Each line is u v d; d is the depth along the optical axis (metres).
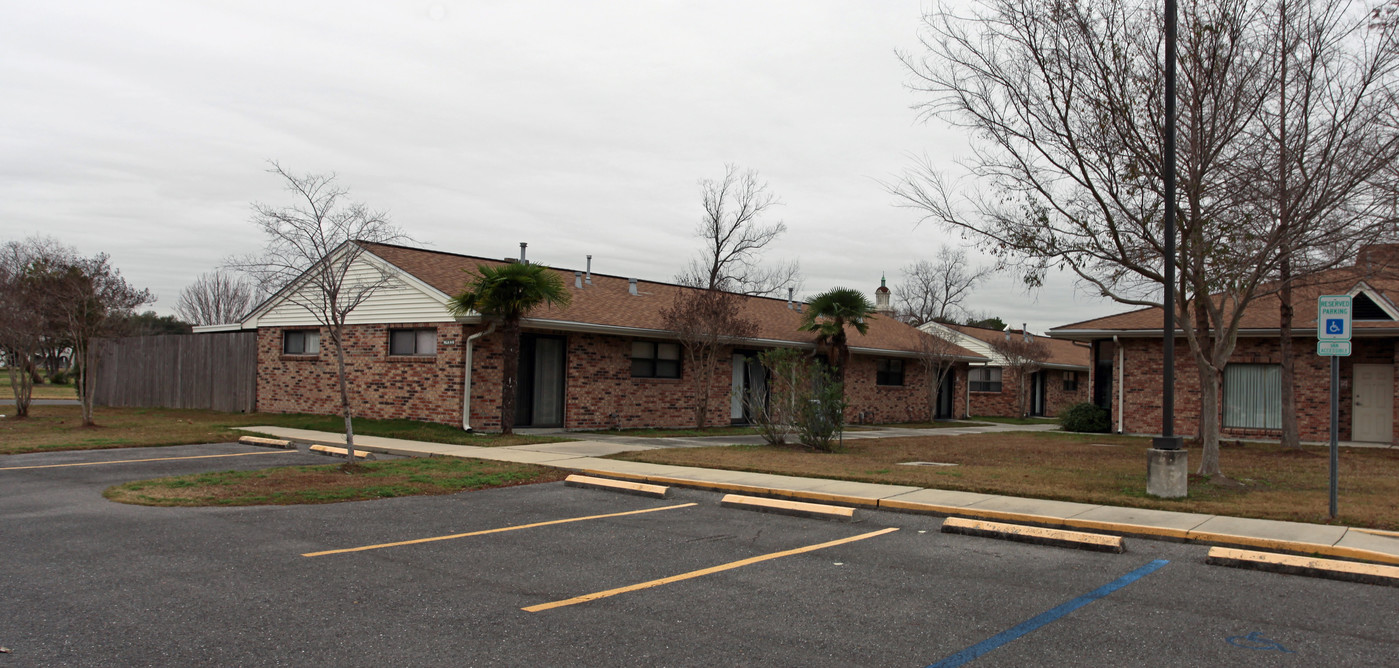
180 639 5.25
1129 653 5.26
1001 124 13.36
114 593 6.29
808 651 5.23
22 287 23.50
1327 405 21.98
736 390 25.70
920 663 5.03
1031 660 5.11
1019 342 38.81
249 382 25.41
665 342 24.08
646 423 23.28
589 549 8.15
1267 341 22.59
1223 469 14.65
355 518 9.60
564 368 21.66
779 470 13.51
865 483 12.35
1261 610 6.27
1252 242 12.42
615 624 5.73
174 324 59.59
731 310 23.70
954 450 18.17
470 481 12.36
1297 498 10.99
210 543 8.09
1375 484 12.58
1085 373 45.72
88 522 9.05
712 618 5.91
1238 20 11.84
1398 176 11.82
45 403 31.08
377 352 21.69
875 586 6.87
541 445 17.47
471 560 7.59
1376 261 13.49
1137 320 25.06
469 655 5.04
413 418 20.64
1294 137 12.03
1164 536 8.91
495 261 24.83
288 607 5.99
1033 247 13.54
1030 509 10.15
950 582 7.03
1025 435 24.44
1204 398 12.95
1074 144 12.59
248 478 12.15
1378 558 7.70
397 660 4.93
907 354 31.77
